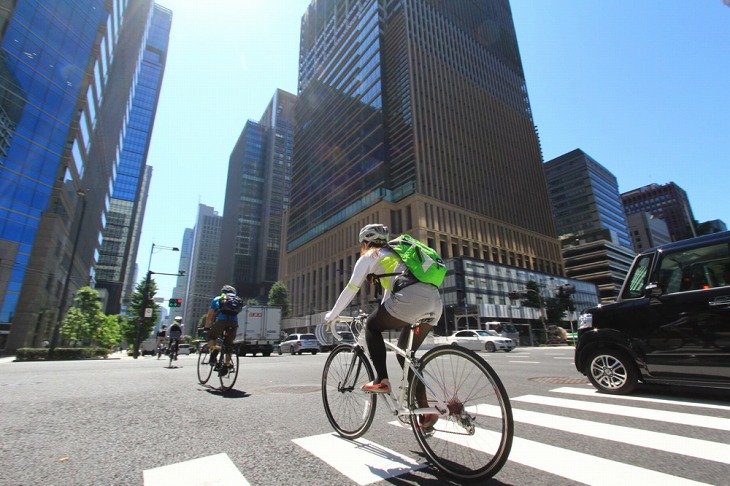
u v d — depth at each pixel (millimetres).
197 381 6684
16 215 32844
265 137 150875
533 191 80125
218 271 143750
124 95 65625
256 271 132000
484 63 82188
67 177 39125
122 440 2934
